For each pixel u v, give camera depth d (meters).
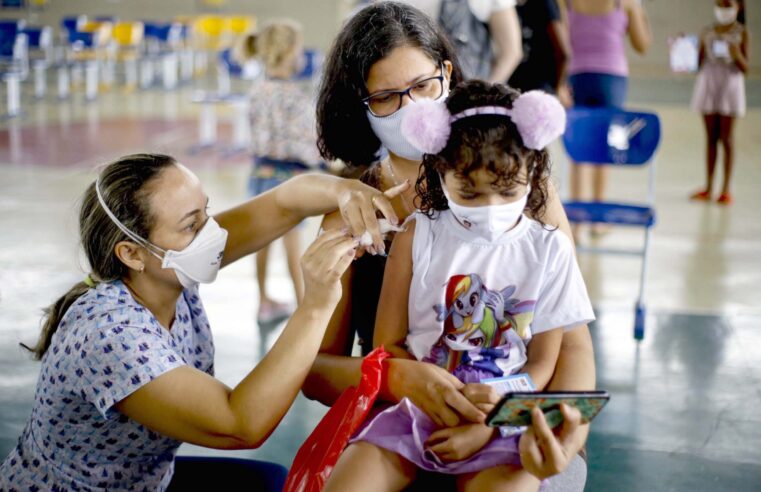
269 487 2.18
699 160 9.41
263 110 5.04
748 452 3.48
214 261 1.94
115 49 15.70
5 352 4.40
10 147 9.84
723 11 7.21
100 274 1.90
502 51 5.18
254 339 4.63
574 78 6.46
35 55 16.19
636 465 3.38
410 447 1.65
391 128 1.91
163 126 11.64
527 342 1.76
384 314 1.82
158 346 1.78
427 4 5.16
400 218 1.97
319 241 1.76
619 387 4.04
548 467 1.51
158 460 2.00
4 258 5.85
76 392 1.79
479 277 1.74
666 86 15.59
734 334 4.68
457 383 1.66
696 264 5.90
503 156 1.57
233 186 8.21
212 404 1.73
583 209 4.94
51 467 1.91
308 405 3.92
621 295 5.28
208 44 16.03
